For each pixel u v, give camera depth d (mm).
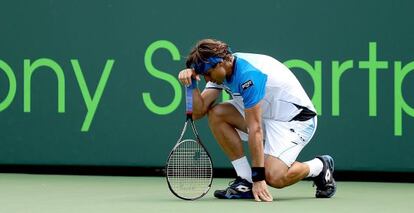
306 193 22969
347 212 18891
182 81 20125
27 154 28375
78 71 27938
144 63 27516
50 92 28125
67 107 28047
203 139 27234
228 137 20781
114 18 27641
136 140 27719
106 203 20500
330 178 21484
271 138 20688
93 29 27766
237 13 26891
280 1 26625
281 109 20781
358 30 26219
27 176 27547
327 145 26531
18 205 20250
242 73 19719
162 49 27406
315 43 26469
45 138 28250
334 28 26344
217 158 27203
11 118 28391
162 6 27359
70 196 22156
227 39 26969
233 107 20828
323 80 26453
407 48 26016
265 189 20297
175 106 27406
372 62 26188
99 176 27641
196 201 20562
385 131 26234
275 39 26688
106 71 27750
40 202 20844
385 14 26078
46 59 28094
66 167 28328
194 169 21062
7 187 24391
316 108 26531
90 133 27969
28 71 28203
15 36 28219
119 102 27750
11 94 28344
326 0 26344
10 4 28188
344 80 26359
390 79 26141
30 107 28250
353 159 26438
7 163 28516
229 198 20859
